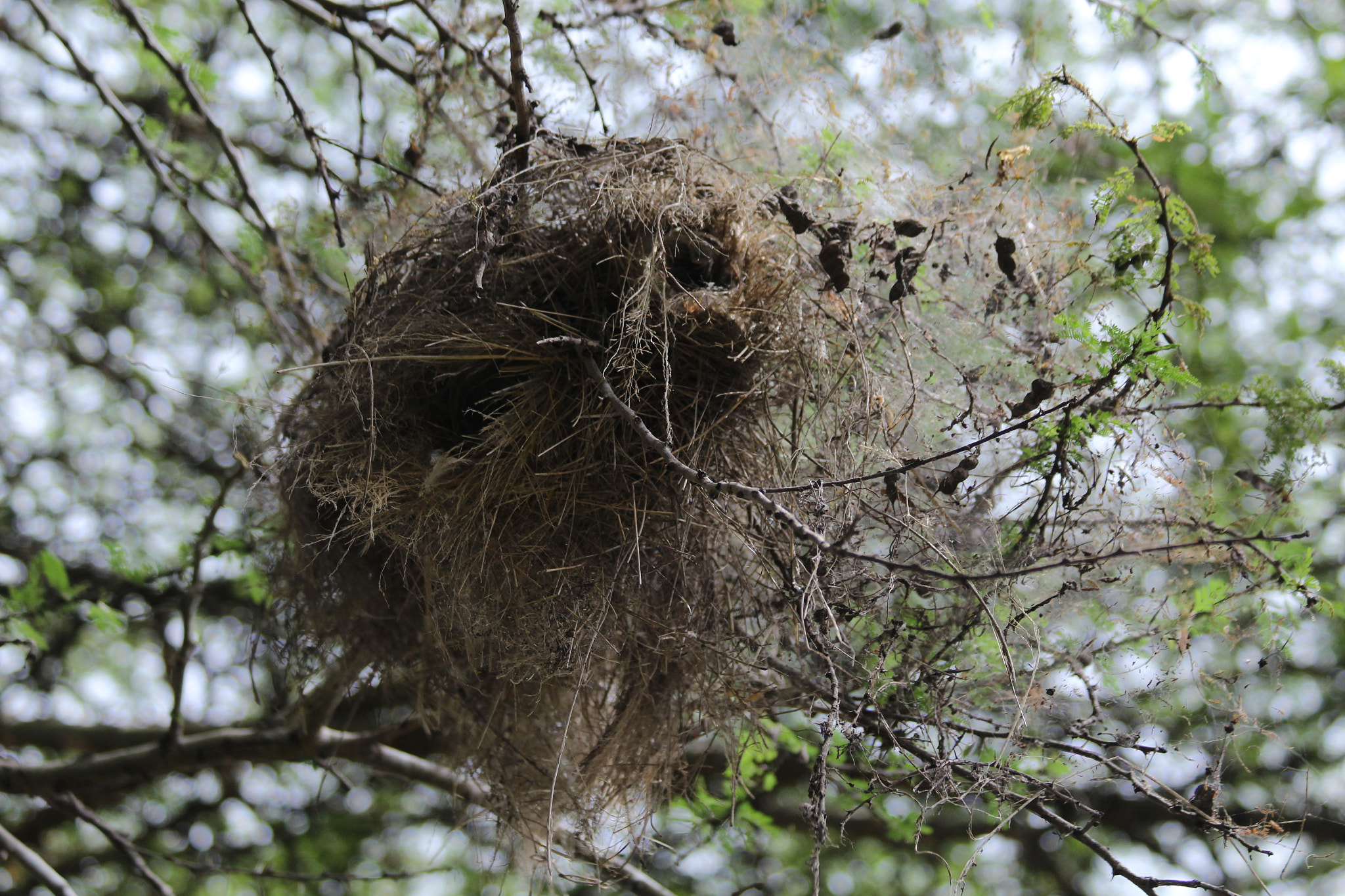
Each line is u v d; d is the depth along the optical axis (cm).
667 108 305
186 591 369
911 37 354
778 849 514
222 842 609
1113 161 342
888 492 212
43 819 593
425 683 272
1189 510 240
